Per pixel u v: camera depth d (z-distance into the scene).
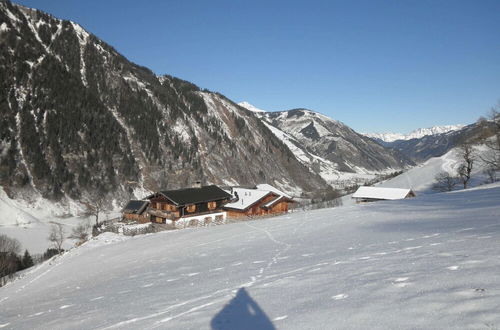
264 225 27.91
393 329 4.34
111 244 31.72
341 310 5.44
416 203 28.59
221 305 7.22
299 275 8.93
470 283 5.49
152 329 6.40
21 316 11.48
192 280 11.25
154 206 59.34
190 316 6.77
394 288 6.04
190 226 39.59
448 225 14.05
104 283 14.90
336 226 21.12
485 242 8.75
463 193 32.00
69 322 8.48
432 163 110.50
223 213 58.16
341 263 9.55
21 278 27.23
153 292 10.31
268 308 6.43
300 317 5.54
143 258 21.08
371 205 32.00
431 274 6.49
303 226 23.88
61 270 24.67
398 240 12.25
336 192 107.81
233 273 11.17
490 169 60.19
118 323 7.32
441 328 4.09
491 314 4.14
